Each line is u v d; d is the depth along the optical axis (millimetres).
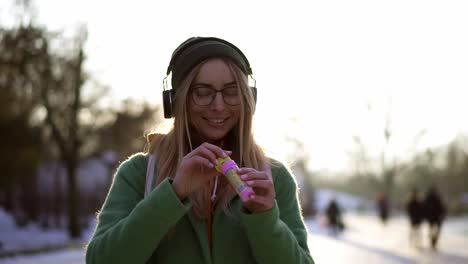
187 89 2355
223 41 2422
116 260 2154
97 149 30844
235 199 2379
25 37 24219
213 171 2213
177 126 2383
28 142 29078
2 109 26156
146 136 2545
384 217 38438
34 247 20891
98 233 2293
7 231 28969
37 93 25453
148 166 2416
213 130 2393
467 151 73125
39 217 41312
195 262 2314
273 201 2193
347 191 103250
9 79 24797
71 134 26953
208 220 2355
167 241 2330
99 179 46438
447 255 17344
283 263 2240
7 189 36688
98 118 28594
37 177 38750
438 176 75500
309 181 54531
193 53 2361
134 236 2137
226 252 2324
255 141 2504
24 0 23984
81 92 27125
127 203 2381
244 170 2180
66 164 27328
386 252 18156
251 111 2385
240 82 2357
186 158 2191
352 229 34031
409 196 21875
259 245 2213
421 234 28609
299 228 2459
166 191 2154
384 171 62656
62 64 25766
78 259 16109
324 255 16984
